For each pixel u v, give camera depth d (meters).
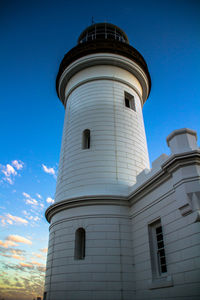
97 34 25.95
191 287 9.62
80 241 14.97
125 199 15.39
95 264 13.58
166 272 11.92
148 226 13.38
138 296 12.87
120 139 18.30
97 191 15.95
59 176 18.48
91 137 18.25
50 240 16.19
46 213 17.67
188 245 10.18
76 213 15.37
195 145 11.45
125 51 21.69
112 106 19.59
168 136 12.07
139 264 13.43
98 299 12.72
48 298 13.94
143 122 21.73
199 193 10.33
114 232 14.53
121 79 21.19
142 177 14.77
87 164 17.16
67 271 13.84
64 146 19.52
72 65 21.81
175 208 11.41
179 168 11.15
